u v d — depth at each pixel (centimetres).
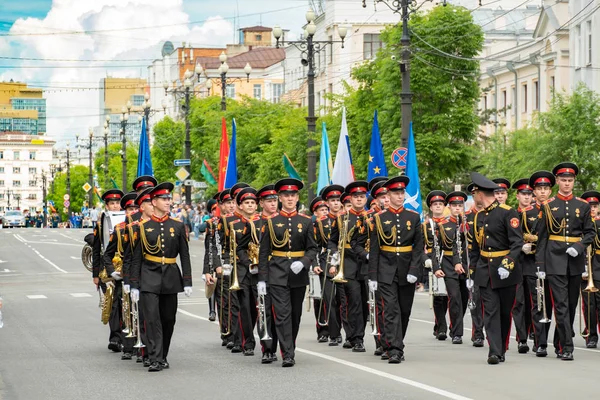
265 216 1520
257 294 1584
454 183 4169
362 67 4116
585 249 1554
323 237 1770
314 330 1994
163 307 1487
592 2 4781
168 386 1320
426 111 3819
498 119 6366
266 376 1384
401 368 1430
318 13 7944
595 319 1684
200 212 6481
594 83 4756
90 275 3966
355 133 4297
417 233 1506
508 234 1480
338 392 1237
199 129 6794
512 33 6906
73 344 1809
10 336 1944
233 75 11319
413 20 3856
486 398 1176
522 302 1622
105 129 8000
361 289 1655
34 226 12156
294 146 4891
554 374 1362
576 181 3550
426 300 2667
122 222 1539
